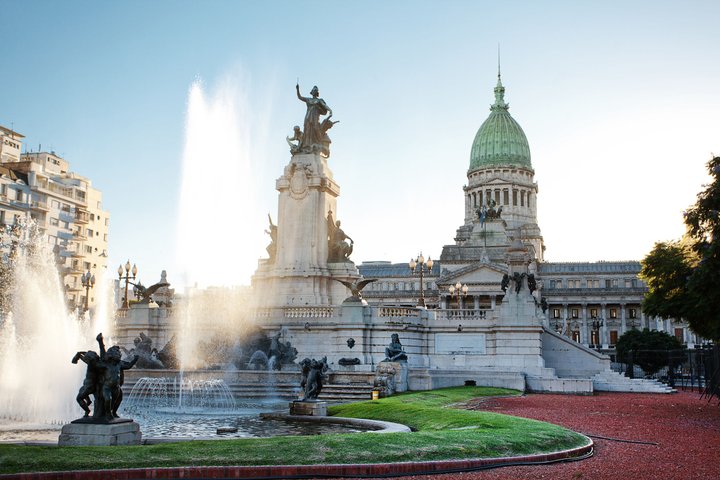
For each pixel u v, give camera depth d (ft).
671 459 72.33
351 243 228.84
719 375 151.43
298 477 60.13
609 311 607.78
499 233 607.78
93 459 60.44
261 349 185.47
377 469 61.67
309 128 228.22
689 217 124.77
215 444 68.95
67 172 438.40
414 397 141.69
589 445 77.97
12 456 60.70
